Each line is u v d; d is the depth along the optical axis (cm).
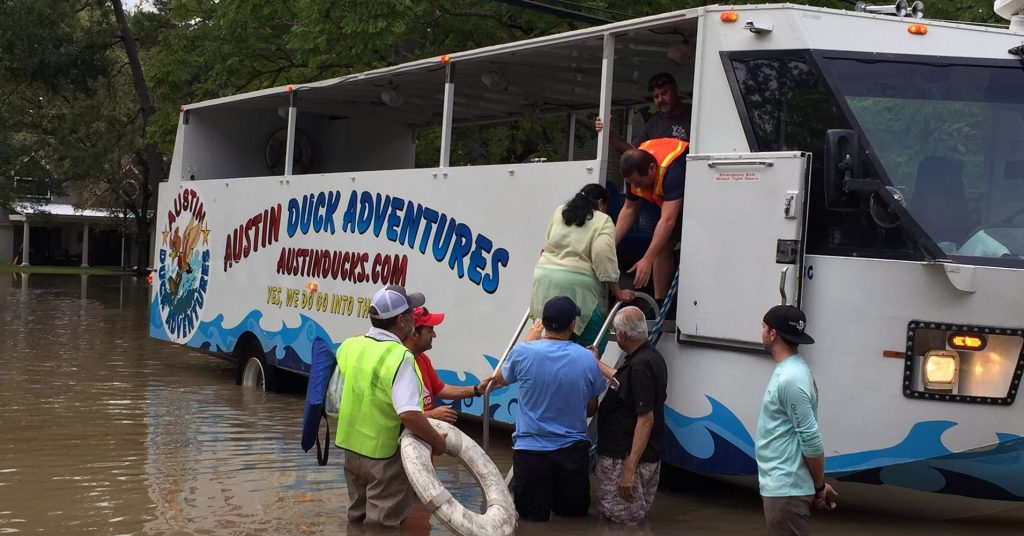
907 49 723
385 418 685
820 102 702
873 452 672
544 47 892
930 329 662
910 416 667
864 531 705
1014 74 725
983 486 689
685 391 746
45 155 4434
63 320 2388
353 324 1129
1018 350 661
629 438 717
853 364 674
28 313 2581
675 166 766
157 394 1300
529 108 1248
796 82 714
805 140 705
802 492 568
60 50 3359
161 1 3119
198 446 977
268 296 1294
